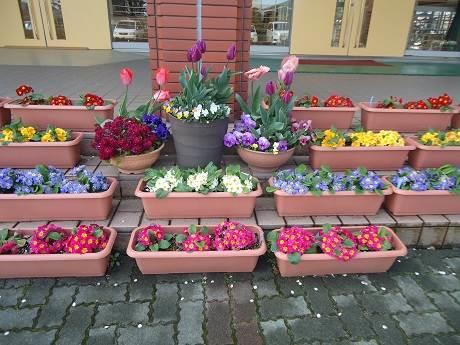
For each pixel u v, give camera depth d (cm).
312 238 191
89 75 471
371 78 504
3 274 185
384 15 716
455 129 288
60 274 188
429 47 762
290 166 253
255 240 194
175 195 198
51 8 719
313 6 705
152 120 239
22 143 226
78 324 163
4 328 160
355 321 170
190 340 158
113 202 227
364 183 208
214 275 195
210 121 219
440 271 204
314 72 542
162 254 181
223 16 253
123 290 183
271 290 186
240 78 291
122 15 734
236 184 201
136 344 155
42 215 204
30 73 474
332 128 251
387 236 202
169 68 266
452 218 219
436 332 165
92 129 264
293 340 159
